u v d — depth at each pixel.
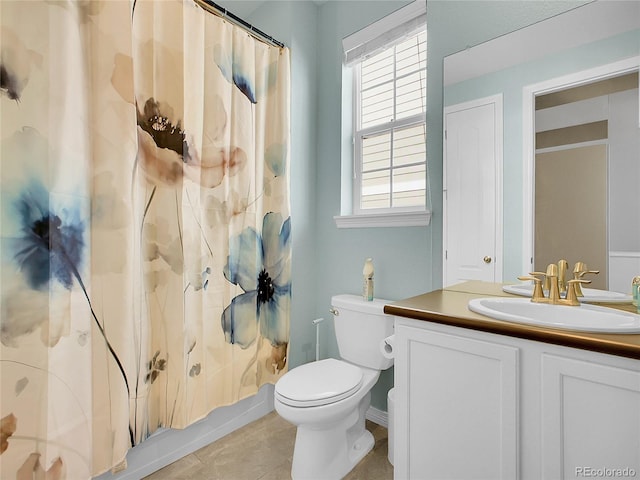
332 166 2.21
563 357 0.89
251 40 1.86
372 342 1.75
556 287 1.28
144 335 1.46
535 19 1.45
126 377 1.31
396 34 1.92
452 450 1.08
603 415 0.84
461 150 1.63
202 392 1.62
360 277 2.06
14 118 1.09
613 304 1.25
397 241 1.89
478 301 1.25
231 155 1.78
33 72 1.12
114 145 1.28
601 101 1.30
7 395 1.08
